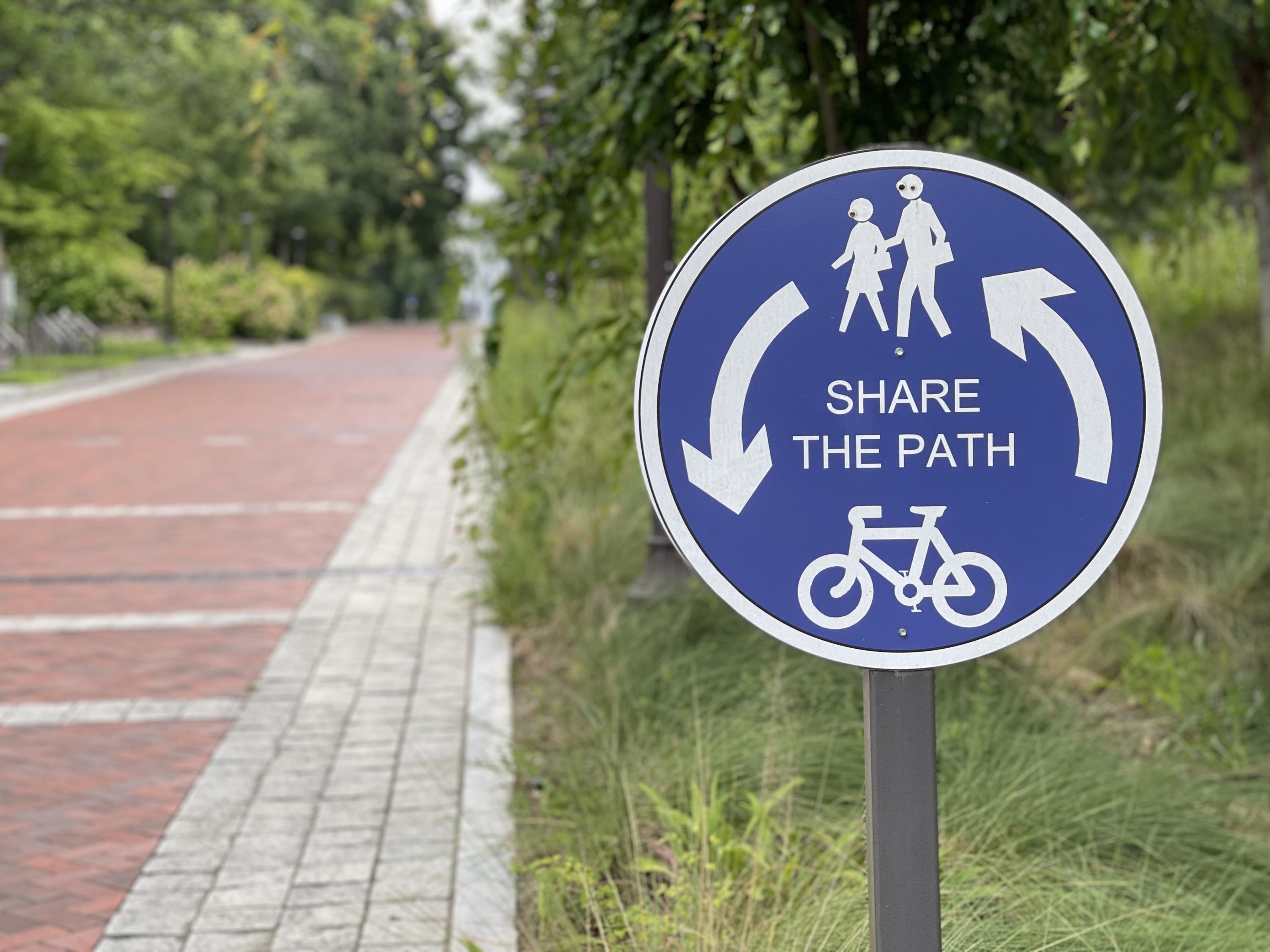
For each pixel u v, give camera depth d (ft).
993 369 6.55
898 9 17.98
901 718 6.57
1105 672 19.75
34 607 27.53
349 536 35.47
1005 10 15.62
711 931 10.71
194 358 129.80
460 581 29.40
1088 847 12.73
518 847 13.99
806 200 6.53
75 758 18.19
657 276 22.02
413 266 303.68
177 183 167.63
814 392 6.53
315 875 14.06
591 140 17.95
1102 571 6.57
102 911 13.51
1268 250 33.58
